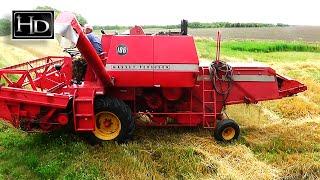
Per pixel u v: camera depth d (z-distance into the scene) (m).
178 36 8.77
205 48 30.45
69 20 7.47
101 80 8.48
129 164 7.63
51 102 8.28
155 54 8.71
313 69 18.69
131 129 8.78
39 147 8.44
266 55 26.16
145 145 8.73
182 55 8.73
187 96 9.45
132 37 8.72
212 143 8.98
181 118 9.37
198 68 8.77
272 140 9.15
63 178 7.05
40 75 9.59
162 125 9.41
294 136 9.53
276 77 9.84
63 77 9.65
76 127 8.47
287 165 8.05
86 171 7.30
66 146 8.37
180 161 7.99
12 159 7.95
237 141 9.13
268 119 10.96
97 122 8.77
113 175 7.30
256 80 9.60
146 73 8.73
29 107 8.41
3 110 8.35
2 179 7.26
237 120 10.65
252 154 8.52
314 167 7.99
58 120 8.52
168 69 8.73
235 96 9.62
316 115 11.32
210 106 9.45
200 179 7.45
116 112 8.65
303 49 34.81
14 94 8.23
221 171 7.66
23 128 8.55
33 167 7.63
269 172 7.77
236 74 9.55
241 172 7.76
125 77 8.73
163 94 9.27
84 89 8.49
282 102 12.20
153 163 7.84
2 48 25.12
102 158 7.96
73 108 8.38
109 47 8.94
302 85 9.93
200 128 9.93
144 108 9.55
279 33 88.75
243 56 24.66
